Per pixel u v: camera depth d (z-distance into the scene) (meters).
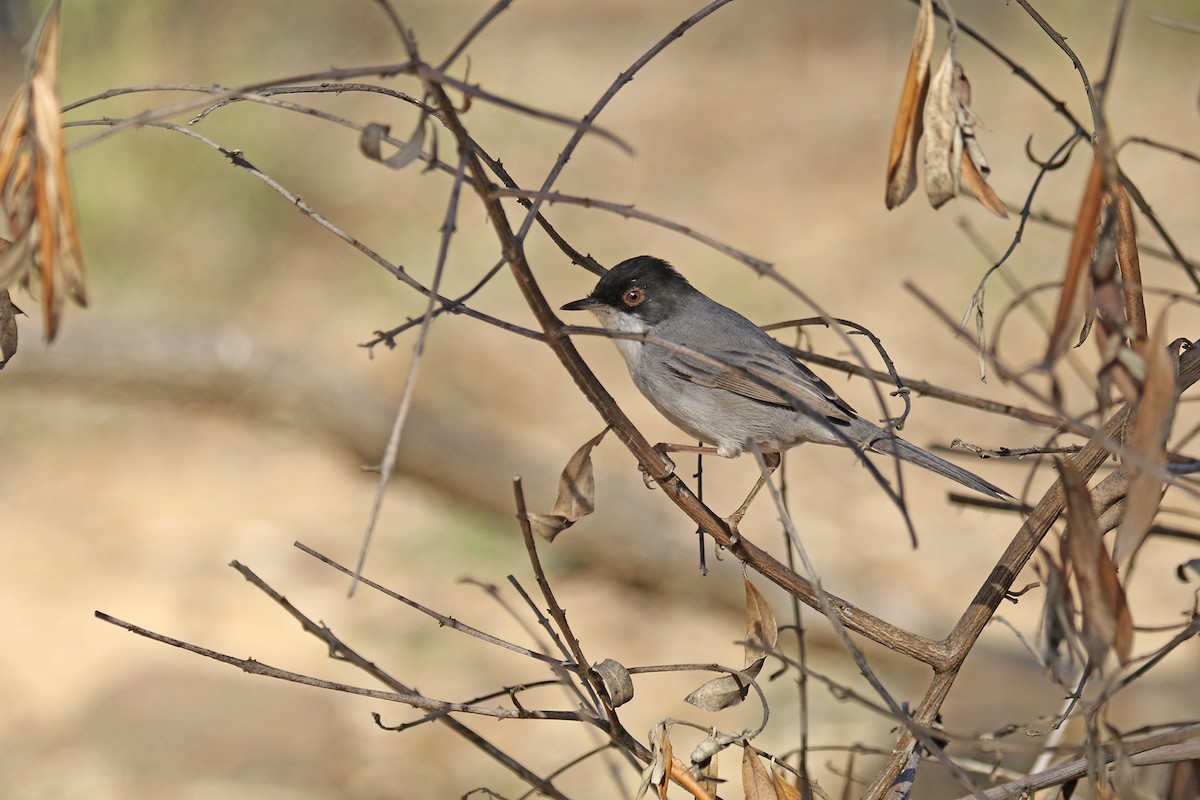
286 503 15.24
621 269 7.27
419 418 15.74
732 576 13.68
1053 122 22.12
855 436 6.75
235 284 20.16
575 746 11.05
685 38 28.41
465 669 12.23
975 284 18.64
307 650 12.37
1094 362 13.70
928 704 4.36
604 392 4.22
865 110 24.53
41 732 10.90
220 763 10.65
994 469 15.22
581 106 25.33
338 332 19.09
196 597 13.16
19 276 3.37
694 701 4.35
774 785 4.33
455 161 23.17
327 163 23.08
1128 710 8.23
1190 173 20.20
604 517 14.27
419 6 30.05
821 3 29.03
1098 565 3.48
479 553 14.69
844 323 4.70
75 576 13.52
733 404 6.91
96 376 16.45
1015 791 4.18
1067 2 24.70
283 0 25.62
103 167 20.19
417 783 10.51
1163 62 23.39
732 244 20.47
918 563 14.06
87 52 20.84
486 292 19.86
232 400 16.48
